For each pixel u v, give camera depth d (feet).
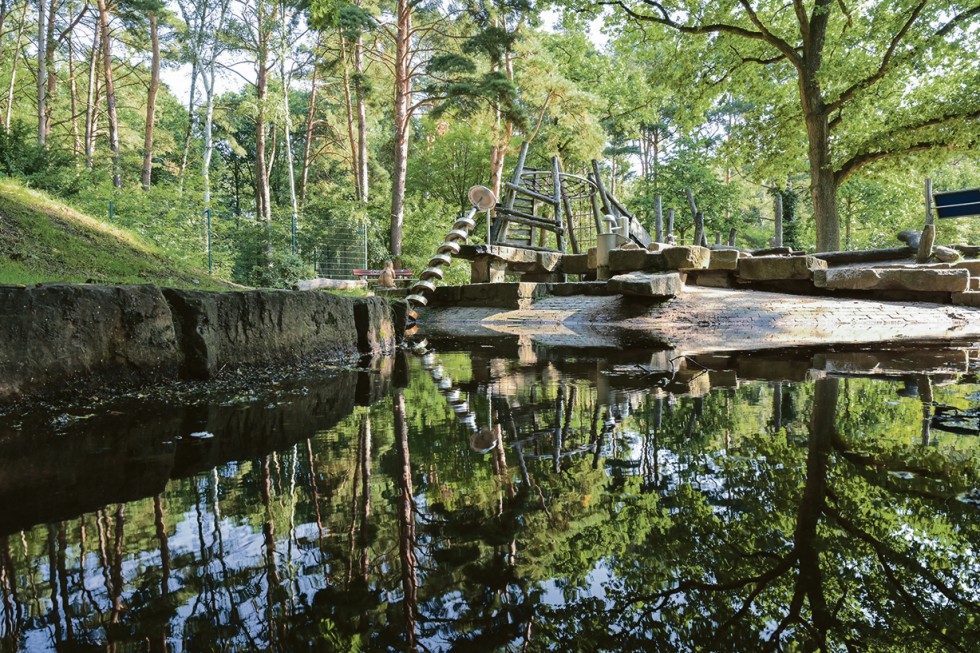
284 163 127.54
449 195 110.73
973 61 51.16
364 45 78.13
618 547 3.46
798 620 2.69
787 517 3.87
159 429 6.71
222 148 132.05
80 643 2.56
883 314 24.20
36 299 7.69
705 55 62.08
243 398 8.77
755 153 65.00
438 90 69.82
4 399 7.32
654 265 29.14
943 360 12.31
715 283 30.22
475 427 6.66
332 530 3.76
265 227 55.67
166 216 44.50
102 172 47.14
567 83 78.38
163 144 109.81
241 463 5.34
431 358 14.55
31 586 3.11
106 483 4.81
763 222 129.70
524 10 65.92
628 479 4.67
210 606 2.86
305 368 12.37
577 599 2.88
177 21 75.72
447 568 3.22
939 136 48.08
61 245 16.81
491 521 3.85
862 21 55.01
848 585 3.02
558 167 40.27
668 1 58.08
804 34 52.90
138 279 16.74
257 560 3.36
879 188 87.40
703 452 5.38
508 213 37.32
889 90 54.65
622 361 13.06
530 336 21.53
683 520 3.82
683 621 2.68
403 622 2.66
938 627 2.61
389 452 5.64
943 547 3.39
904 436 5.83
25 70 108.17
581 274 37.76
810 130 53.01
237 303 10.75
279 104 75.31
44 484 4.79
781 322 23.15
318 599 2.90
